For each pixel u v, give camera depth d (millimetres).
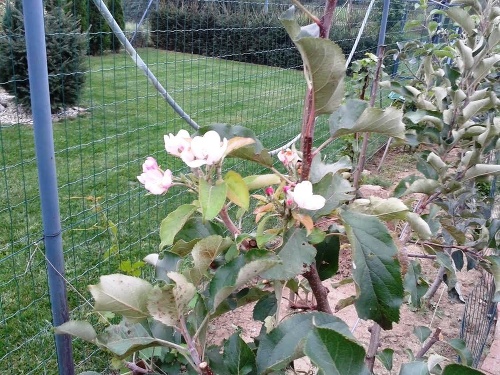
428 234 1392
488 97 2104
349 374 767
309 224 1151
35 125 1784
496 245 1947
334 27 7320
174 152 1115
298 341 1091
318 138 6137
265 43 5809
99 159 6000
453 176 2002
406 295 1993
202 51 5695
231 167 4852
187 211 1175
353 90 5441
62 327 1248
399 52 3926
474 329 3076
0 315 3061
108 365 2656
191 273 1140
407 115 2324
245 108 6664
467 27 2316
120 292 992
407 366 979
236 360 1101
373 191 4219
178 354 1469
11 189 5121
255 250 1139
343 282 1813
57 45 5891
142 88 8297
